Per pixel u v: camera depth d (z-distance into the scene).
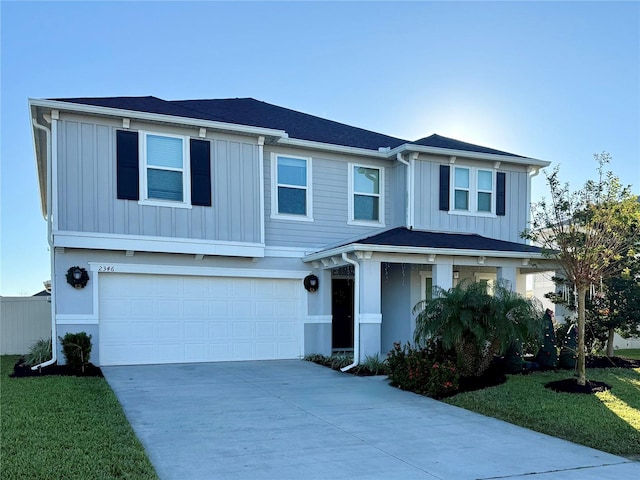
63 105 10.55
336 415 7.34
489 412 7.61
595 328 12.16
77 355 10.30
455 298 9.36
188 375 10.34
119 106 11.24
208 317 12.38
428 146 14.42
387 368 10.34
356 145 14.67
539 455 5.72
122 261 11.41
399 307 14.80
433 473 5.05
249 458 5.34
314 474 4.92
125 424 6.27
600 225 8.85
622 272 10.87
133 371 10.68
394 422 7.04
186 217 11.76
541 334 9.70
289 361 12.71
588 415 7.19
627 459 5.66
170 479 4.68
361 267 11.45
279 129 13.91
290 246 13.28
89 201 10.91
